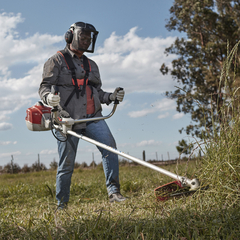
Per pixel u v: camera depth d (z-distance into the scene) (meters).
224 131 2.80
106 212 2.55
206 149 2.85
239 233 1.63
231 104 2.82
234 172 2.49
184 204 2.41
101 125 3.77
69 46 3.74
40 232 2.00
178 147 12.40
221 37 19.02
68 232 1.85
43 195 5.31
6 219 2.80
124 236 1.77
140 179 5.69
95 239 1.79
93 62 3.96
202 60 19.25
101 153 3.75
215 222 1.79
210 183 2.56
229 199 2.30
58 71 3.57
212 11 18.42
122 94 3.63
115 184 3.67
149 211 2.42
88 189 5.22
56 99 2.99
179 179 2.43
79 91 3.63
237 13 18.22
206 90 19.05
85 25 3.61
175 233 1.67
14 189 6.27
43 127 3.56
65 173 3.58
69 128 3.33
